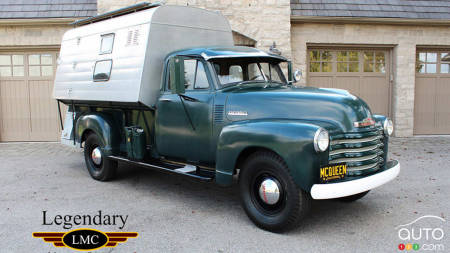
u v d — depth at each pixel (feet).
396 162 13.51
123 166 23.09
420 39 34.24
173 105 15.30
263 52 15.97
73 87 20.33
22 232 12.40
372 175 11.70
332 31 33.53
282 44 31.48
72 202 15.60
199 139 14.43
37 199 16.05
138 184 18.58
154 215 13.93
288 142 10.99
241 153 12.59
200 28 18.11
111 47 17.93
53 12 32.24
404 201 15.25
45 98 33.58
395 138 33.83
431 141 31.78
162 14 16.56
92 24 19.90
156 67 16.39
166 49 16.75
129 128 16.93
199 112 14.32
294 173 10.91
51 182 19.06
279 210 11.82
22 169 22.21
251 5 31.14
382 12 33.55
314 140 10.56
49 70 33.40
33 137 33.81
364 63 35.06
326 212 14.02
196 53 14.79
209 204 15.25
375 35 33.91
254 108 12.92
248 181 12.55
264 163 11.88
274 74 16.29
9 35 32.50
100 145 18.42
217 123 13.76
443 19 33.32
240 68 15.10
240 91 13.71
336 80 34.96
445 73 35.63
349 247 10.94
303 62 33.45
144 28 16.31
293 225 11.55
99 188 17.85
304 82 33.50
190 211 14.35
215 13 18.85
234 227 12.64
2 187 18.08
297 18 32.40
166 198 16.12
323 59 34.76
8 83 33.63
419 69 35.45
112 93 17.37
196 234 12.07
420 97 35.58
